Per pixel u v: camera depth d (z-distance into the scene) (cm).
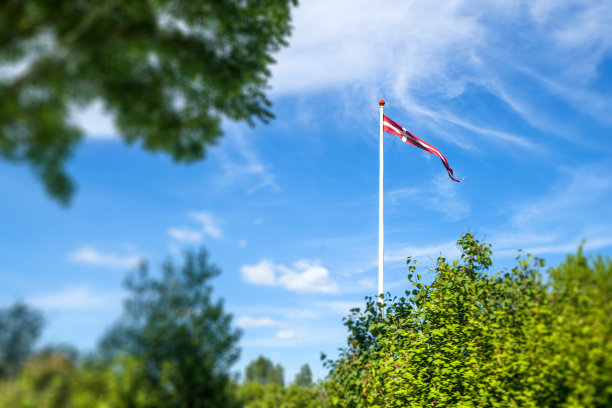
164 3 507
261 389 1633
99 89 496
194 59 574
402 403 812
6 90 412
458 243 924
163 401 500
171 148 597
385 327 906
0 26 418
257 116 726
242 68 665
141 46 512
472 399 731
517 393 646
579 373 564
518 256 777
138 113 537
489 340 735
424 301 883
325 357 969
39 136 438
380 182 1228
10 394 436
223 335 568
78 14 451
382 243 1166
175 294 554
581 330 570
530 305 701
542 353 628
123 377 480
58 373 459
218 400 546
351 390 907
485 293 828
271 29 698
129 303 525
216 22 609
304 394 1495
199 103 613
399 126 1342
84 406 443
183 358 535
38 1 420
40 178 472
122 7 477
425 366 816
